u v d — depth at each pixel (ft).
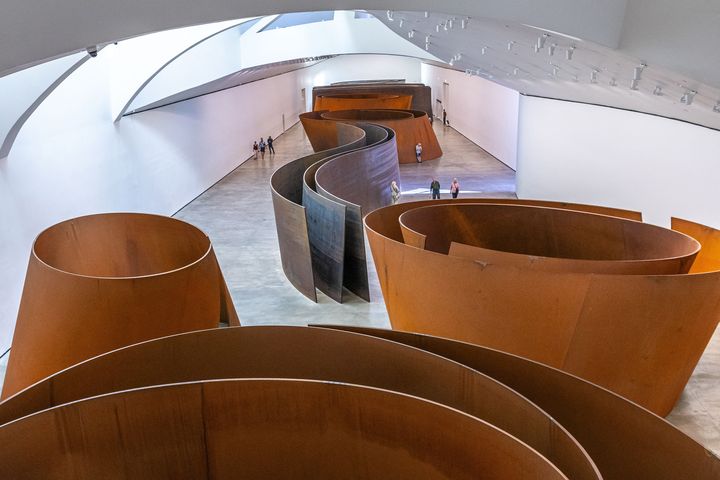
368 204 65.10
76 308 23.79
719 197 43.27
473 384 15.44
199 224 67.41
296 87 157.79
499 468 12.70
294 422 14.43
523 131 74.84
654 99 43.24
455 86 134.10
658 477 14.66
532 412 14.05
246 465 14.80
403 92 141.08
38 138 45.60
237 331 18.19
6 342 40.83
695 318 25.98
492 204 37.17
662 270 26.53
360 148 69.77
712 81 25.68
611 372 25.90
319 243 48.16
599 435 15.58
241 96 102.63
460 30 39.96
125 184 61.21
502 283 25.11
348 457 14.46
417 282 27.63
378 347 17.11
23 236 43.24
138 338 24.11
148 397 13.97
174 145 73.72
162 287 23.81
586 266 26.30
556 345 25.32
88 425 13.75
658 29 25.45
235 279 50.90
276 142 126.31
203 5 22.18
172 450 14.38
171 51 56.90
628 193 55.06
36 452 13.50
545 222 36.52
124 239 33.78
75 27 19.53
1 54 18.53
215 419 14.42
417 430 13.61
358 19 93.61
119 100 57.67
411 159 100.01
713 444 28.09
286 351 18.21
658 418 14.52
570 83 52.06
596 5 25.98
